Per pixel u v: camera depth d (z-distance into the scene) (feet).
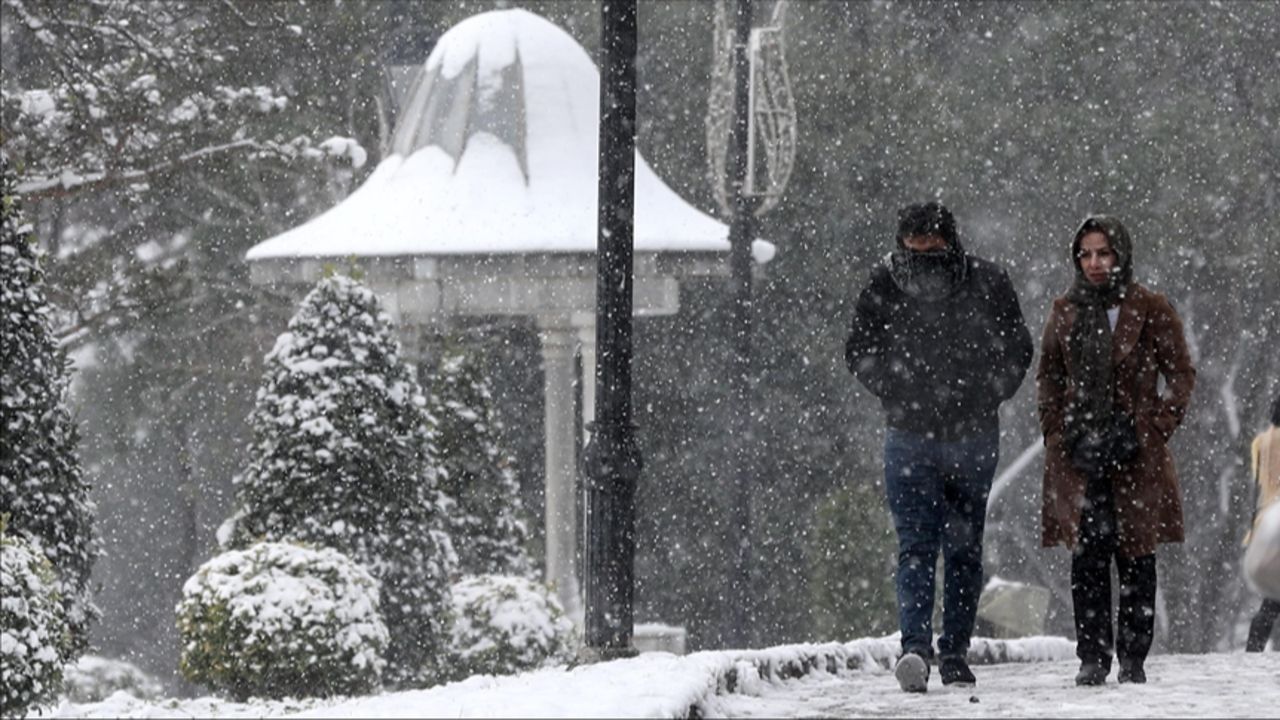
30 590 94.48
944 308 88.63
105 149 248.11
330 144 270.05
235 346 328.49
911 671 87.10
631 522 104.01
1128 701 80.79
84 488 128.16
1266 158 356.18
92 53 263.08
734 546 199.41
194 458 347.97
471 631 174.60
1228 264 356.18
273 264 226.17
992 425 89.61
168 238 328.08
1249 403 357.20
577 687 73.82
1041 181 368.27
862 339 89.97
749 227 201.98
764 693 91.50
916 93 370.94
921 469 89.15
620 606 103.40
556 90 234.38
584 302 219.20
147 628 359.46
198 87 270.67
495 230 219.61
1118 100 367.66
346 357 158.61
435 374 216.54
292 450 155.22
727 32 206.28
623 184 103.96
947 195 371.35
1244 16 362.12
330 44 335.88
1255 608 351.67
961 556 90.53
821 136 371.35
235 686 129.49
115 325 271.08
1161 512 86.69
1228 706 78.48
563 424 224.12
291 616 128.26
